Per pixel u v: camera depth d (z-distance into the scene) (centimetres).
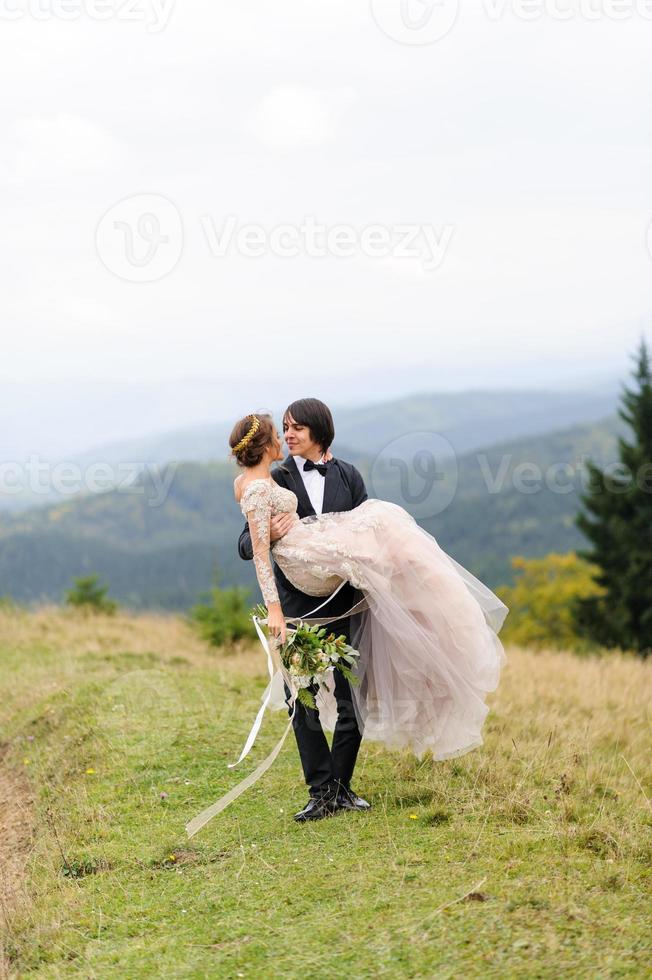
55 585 8112
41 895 496
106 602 1853
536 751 670
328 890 436
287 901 433
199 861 504
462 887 418
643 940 364
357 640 541
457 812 527
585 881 421
